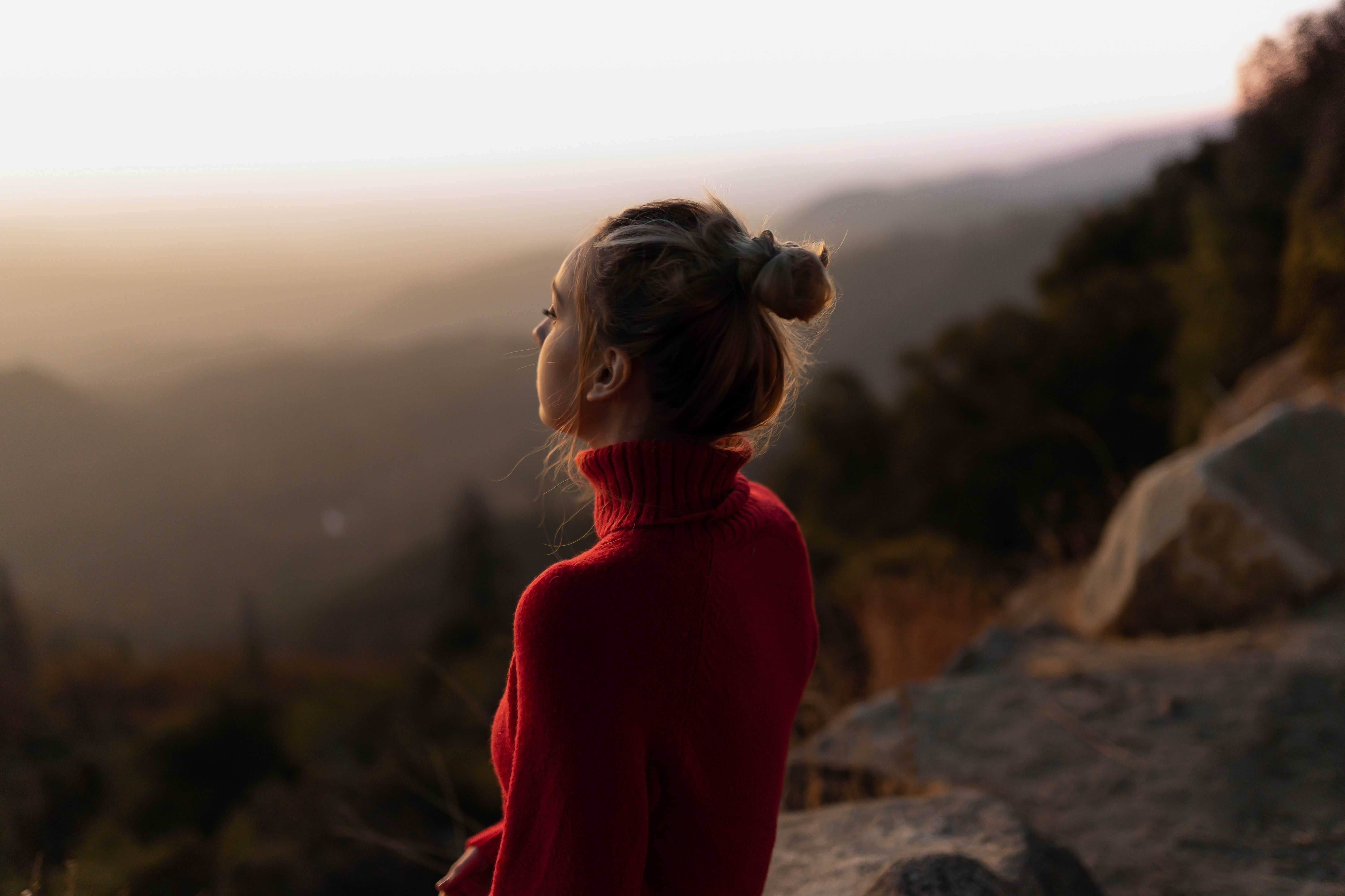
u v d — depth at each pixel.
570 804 0.71
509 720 0.86
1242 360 9.94
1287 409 3.88
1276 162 9.50
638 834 0.73
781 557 0.94
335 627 93.00
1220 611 3.51
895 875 1.33
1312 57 8.76
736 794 0.84
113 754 23.28
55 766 21.08
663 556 0.77
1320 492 3.66
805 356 0.95
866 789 2.44
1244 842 2.00
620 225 0.84
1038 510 13.79
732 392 0.81
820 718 3.39
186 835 13.86
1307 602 3.33
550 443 0.97
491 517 59.53
